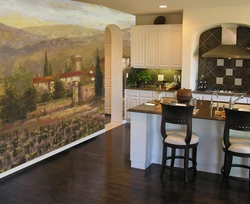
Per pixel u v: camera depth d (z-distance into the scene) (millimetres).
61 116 5242
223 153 4324
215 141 4348
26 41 4379
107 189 3943
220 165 4371
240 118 3639
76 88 5578
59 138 5242
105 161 4934
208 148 4402
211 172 4441
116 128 7043
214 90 6738
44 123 4859
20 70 4305
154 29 7066
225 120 3797
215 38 6770
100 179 4246
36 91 4633
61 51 5105
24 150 4512
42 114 4797
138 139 4539
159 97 4895
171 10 6480
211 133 4348
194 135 4184
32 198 3693
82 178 4273
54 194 3801
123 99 7461
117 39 7160
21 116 4395
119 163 4848
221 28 6672
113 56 7297
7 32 4062
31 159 4664
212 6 5879
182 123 3955
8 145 4223
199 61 7031
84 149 5527
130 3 5652
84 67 5766
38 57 4621
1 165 4145
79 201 3627
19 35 4254
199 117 4043
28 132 4551
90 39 5879
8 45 4090
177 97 4652
